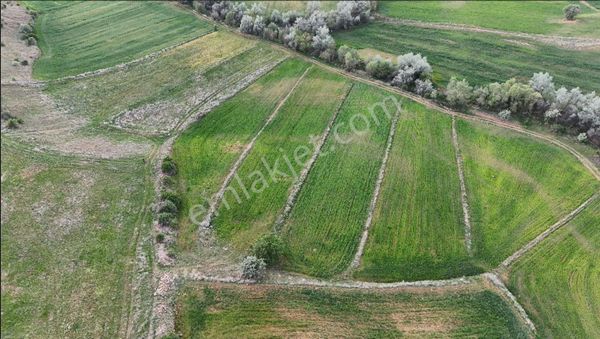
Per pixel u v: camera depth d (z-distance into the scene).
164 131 61.16
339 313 39.44
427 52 77.31
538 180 53.59
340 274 42.94
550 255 45.03
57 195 50.88
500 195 51.50
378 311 39.62
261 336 37.59
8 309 39.72
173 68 75.31
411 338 37.59
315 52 76.94
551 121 60.69
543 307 40.72
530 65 72.12
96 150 57.62
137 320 38.81
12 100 66.44
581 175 54.12
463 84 63.62
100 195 50.94
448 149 57.69
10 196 50.66
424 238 46.44
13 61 74.88
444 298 40.72
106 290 41.31
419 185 52.50
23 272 42.81
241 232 46.91
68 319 39.03
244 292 40.94
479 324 38.69
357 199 50.59
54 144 58.50
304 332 37.97
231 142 58.97
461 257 44.69
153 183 52.50
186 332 37.84
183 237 46.34
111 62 77.25
